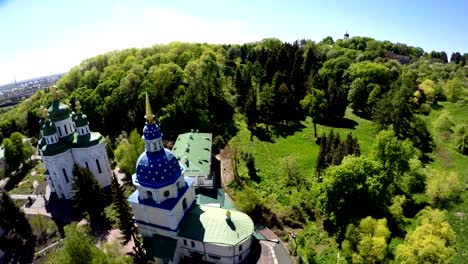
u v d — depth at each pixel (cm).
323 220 6875
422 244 5019
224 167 9144
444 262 4862
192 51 16862
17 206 6731
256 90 14088
